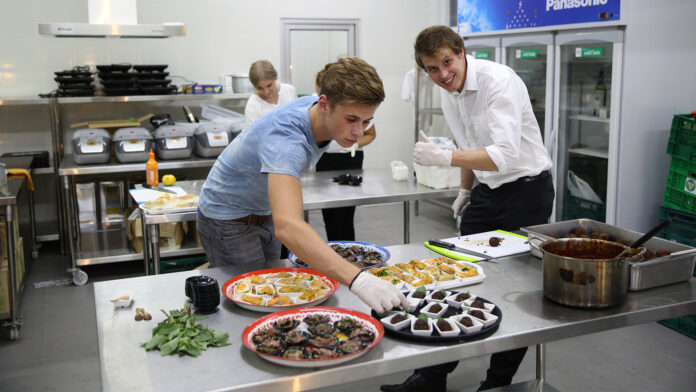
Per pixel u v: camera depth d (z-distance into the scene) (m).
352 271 1.49
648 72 3.69
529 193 2.58
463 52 2.36
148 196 3.23
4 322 3.50
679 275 1.79
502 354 2.39
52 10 5.19
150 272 3.65
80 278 4.28
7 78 5.18
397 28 6.45
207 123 4.84
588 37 3.81
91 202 4.90
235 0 5.76
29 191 4.86
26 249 5.17
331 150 4.29
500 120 2.32
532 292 1.76
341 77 1.48
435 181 3.50
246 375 1.30
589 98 4.17
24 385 2.82
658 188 3.90
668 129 3.83
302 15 6.04
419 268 1.94
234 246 2.19
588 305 1.59
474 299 1.65
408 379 2.53
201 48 5.71
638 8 3.56
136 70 5.03
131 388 1.25
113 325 1.57
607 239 2.04
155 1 5.50
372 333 1.45
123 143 4.54
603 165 4.04
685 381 2.76
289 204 1.50
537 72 4.52
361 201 3.27
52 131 4.90
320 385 1.31
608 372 2.85
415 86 5.45
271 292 1.72
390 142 6.67
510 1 4.47
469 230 2.77
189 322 1.50
